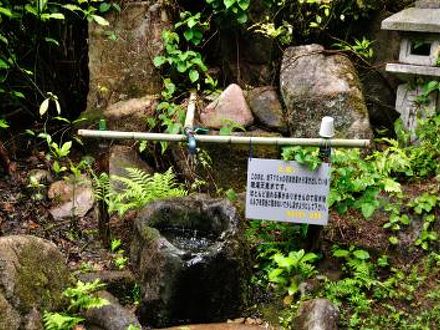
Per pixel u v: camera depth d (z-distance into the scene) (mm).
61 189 5078
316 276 4242
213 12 5824
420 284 4215
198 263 3715
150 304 3822
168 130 5281
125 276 4066
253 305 4070
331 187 4301
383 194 4914
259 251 4477
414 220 4629
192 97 5570
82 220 4871
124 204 4617
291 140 4102
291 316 3920
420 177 5004
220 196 5148
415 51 5422
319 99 5301
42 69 6188
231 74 6195
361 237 4699
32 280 3408
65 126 5945
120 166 5262
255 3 5910
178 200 4305
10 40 5699
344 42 5836
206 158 5270
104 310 3678
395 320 3900
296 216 4176
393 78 5820
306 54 5520
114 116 5582
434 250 4484
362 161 4359
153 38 5684
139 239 4137
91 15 5391
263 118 5457
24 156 5680
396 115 5867
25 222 4754
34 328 3242
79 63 6551
